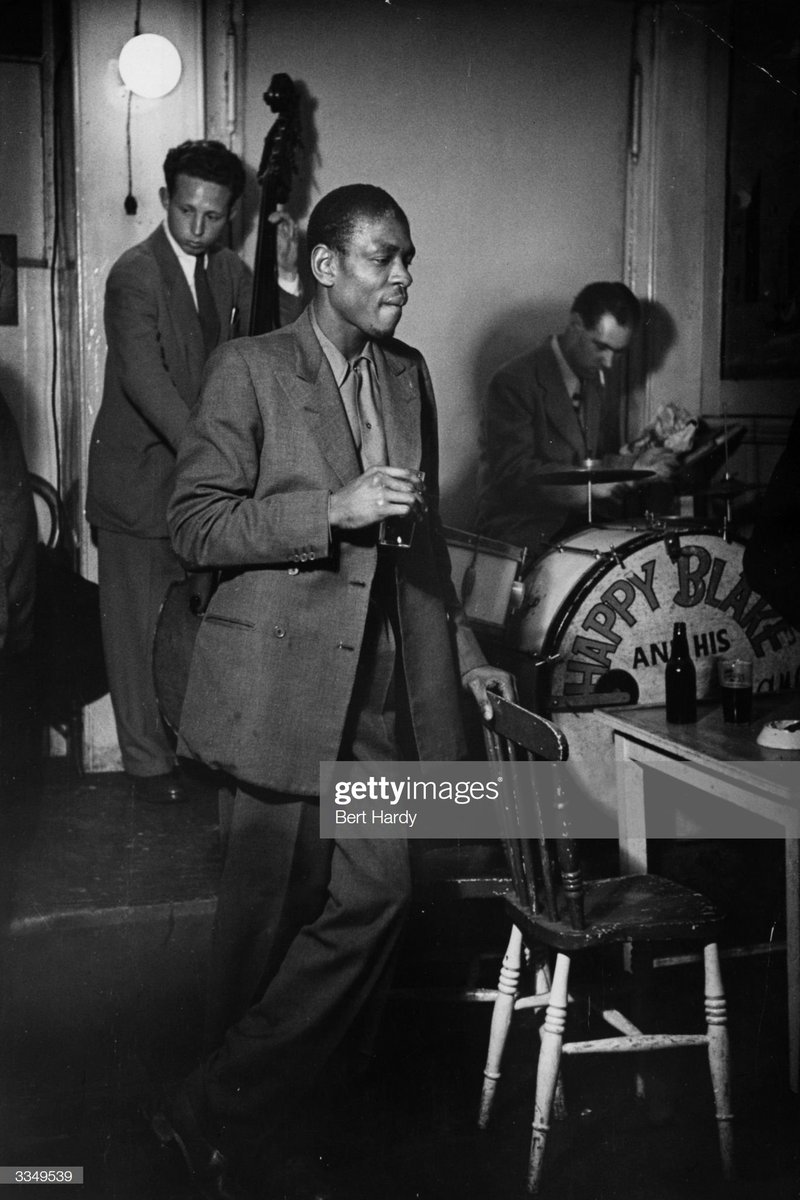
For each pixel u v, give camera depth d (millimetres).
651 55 5102
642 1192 2346
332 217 2268
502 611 3773
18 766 3760
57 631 4289
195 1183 2336
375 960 2297
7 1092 2705
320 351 2330
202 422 2291
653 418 5266
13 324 4422
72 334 4434
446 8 4855
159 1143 2516
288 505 2188
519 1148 2514
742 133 5156
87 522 4449
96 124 4363
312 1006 2252
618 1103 2689
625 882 2615
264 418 2285
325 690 2242
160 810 4039
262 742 2225
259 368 2289
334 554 2250
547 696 3555
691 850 3525
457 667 2521
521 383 5043
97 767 4477
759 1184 2377
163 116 4422
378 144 4848
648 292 5215
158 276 4148
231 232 4637
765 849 3568
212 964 2379
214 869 3490
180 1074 2791
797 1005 2461
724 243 5223
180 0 4395
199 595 3086
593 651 3590
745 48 5102
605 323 4961
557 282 5129
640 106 5109
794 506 2727
